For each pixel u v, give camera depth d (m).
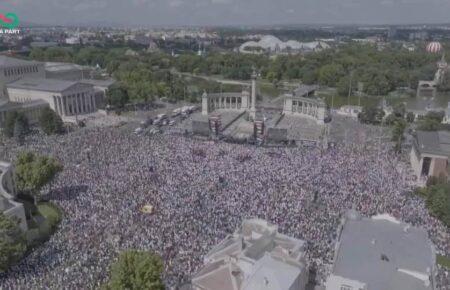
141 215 94.81
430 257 66.38
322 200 103.62
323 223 92.06
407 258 65.56
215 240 84.25
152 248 81.38
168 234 86.38
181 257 78.50
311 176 121.06
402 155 154.75
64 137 169.50
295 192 108.25
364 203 102.75
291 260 67.88
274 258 68.25
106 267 75.12
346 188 112.06
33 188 103.75
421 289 59.25
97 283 70.75
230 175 121.06
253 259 66.62
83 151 145.38
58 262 77.44
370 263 64.25
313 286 72.00
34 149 148.75
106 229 88.94
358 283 59.78
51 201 103.81
